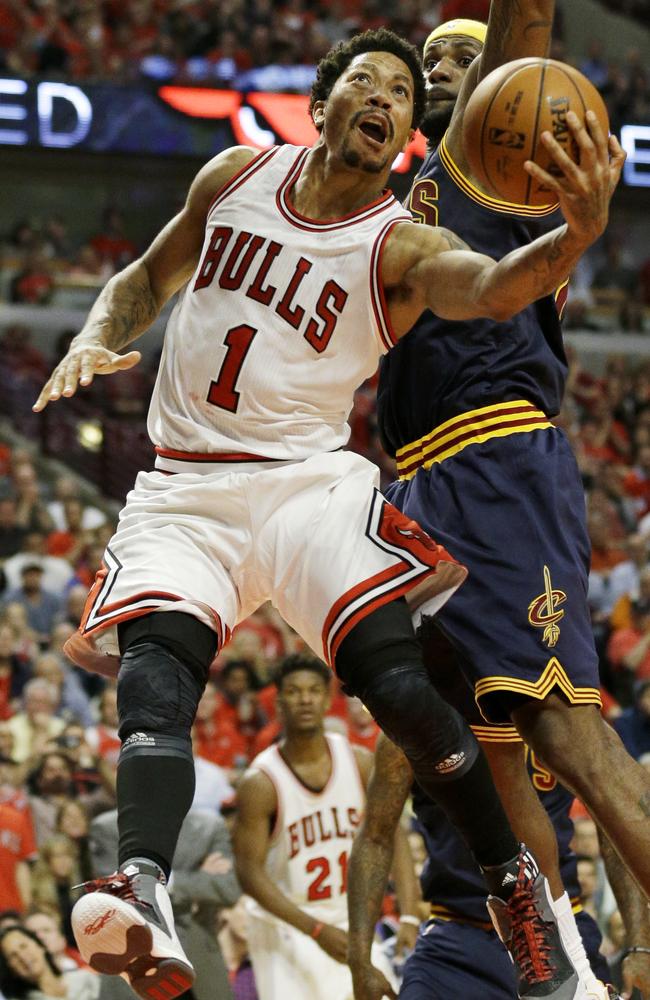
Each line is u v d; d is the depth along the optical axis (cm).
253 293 484
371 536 468
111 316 516
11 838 1139
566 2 3631
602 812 512
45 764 1223
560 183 417
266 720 1534
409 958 699
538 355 584
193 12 3034
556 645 534
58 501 2239
